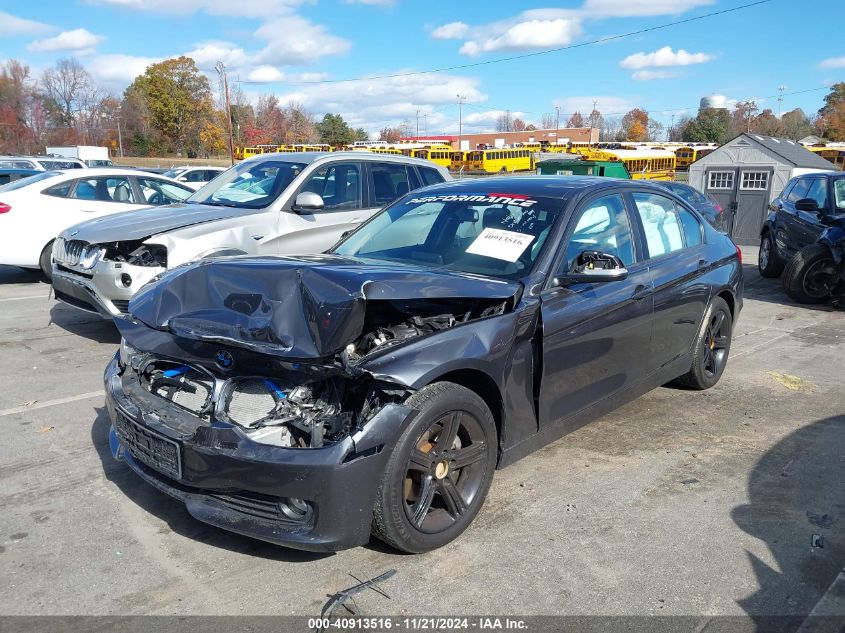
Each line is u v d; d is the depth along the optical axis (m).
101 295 6.29
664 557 3.31
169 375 3.37
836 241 9.32
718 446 4.63
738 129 94.75
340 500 2.90
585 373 4.11
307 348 2.94
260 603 2.94
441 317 3.54
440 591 3.02
